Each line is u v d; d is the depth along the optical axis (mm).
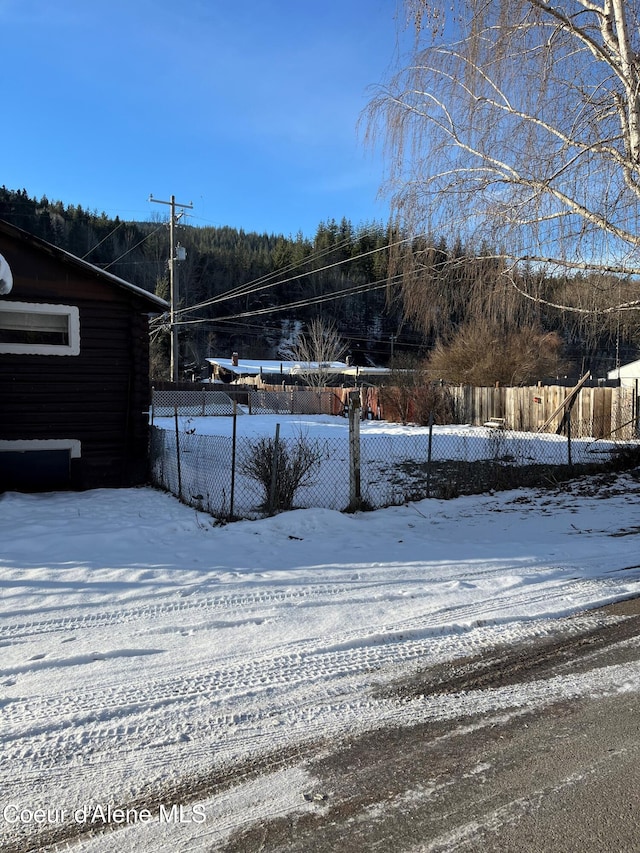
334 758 2756
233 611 4574
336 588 5117
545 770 2646
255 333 86500
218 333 84375
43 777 2609
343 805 2430
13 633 4148
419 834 2256
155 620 4395
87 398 10016
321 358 50156
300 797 2482
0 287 8211
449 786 2541
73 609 4598
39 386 9688
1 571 5496
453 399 24391
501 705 3240
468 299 8742
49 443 9742
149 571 5508
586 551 6320
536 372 25906
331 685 3447
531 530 7312
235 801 2461
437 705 3238
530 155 7652
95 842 2234
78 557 5973
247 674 3557
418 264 8688
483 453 14250
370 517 7898
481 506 8727
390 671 3635
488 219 7977
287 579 5332
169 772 2650
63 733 2930
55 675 3529
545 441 15383
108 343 10148
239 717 3100
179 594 4930
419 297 8859
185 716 3098
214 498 8898
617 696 3338
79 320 9906
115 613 4523
